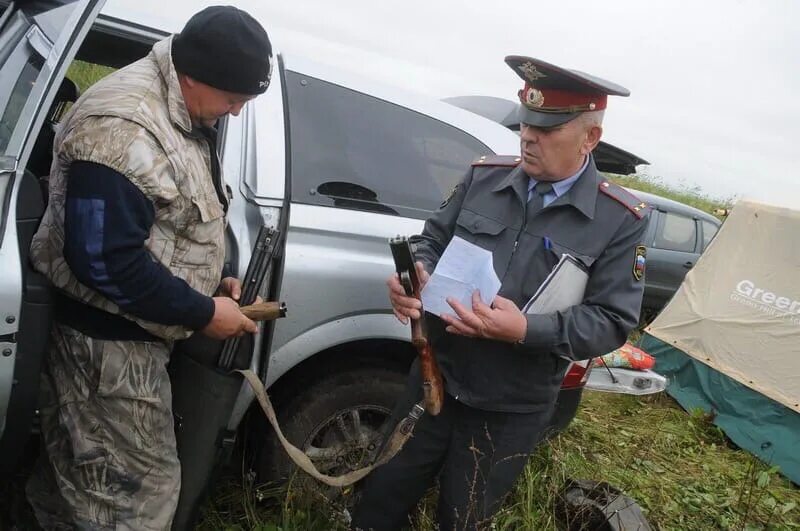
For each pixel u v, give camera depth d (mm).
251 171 2121
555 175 1667
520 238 1729
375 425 2385
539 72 1578
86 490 1572
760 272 4875
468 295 1632
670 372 5246
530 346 1621
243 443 2361
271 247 1820
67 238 1338
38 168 2258
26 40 1521
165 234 1472
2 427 1460
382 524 1948
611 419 4168
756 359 4594
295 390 2260
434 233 1942
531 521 2352
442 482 1899
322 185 2240
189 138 1475
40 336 1492
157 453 1622
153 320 1451
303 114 2309
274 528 2096
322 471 2311
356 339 2219
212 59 1387
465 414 1817
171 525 1782
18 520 1844
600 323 1655
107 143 1318
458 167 2545
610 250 1688
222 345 1743
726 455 4195
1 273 1368
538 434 1854
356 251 2213
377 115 2449
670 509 3045
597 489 2469
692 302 5266
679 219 7332
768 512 3240
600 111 1618
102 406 1541
